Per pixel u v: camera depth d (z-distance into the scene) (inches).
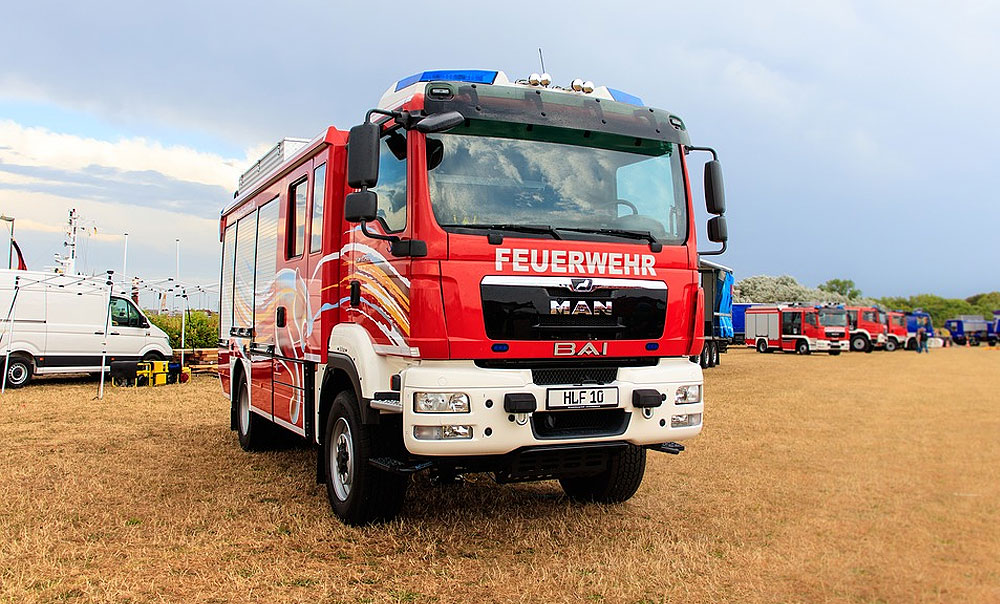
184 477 287.4
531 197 204.4
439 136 197.8
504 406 187.0
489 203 199.0
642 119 224.4
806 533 207.0
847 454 319.6
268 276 310.8
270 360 304.7
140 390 618.2
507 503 247.0
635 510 239.3
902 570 172.6
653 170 224.1
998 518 208.4
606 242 206.2
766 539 205.0
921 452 321.1
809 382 755.4
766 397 593.6
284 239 288.8
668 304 213.0
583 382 202.1
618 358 207.8
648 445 222.5
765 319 1568.7
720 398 585.3
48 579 176.2
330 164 241.0
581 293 199.9
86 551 196.7
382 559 191.0
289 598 166.2
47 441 370.0
